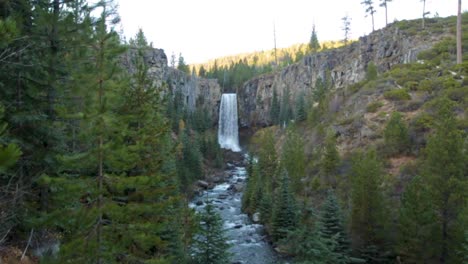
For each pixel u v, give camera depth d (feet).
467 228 48.65
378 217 62.44
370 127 109.19
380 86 128.36
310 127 164.66
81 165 24.72
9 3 27.22
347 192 84.99
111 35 25.89
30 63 28.37
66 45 29.50
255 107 342.03
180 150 153.69
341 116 134.10
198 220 51.39
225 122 344.28
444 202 53.72
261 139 264.31
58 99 30.76
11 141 26.55
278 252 82.28
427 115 95.96
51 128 30.42
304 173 107.86
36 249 32.71
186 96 320.09
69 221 23.89
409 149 91.35
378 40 207.92
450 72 117.19
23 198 29.81
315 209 87.71
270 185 125.18
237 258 79.25
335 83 241.55
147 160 41.55
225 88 379.76
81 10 32.37
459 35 122.52
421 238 53.62
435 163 55.36
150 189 31.89
